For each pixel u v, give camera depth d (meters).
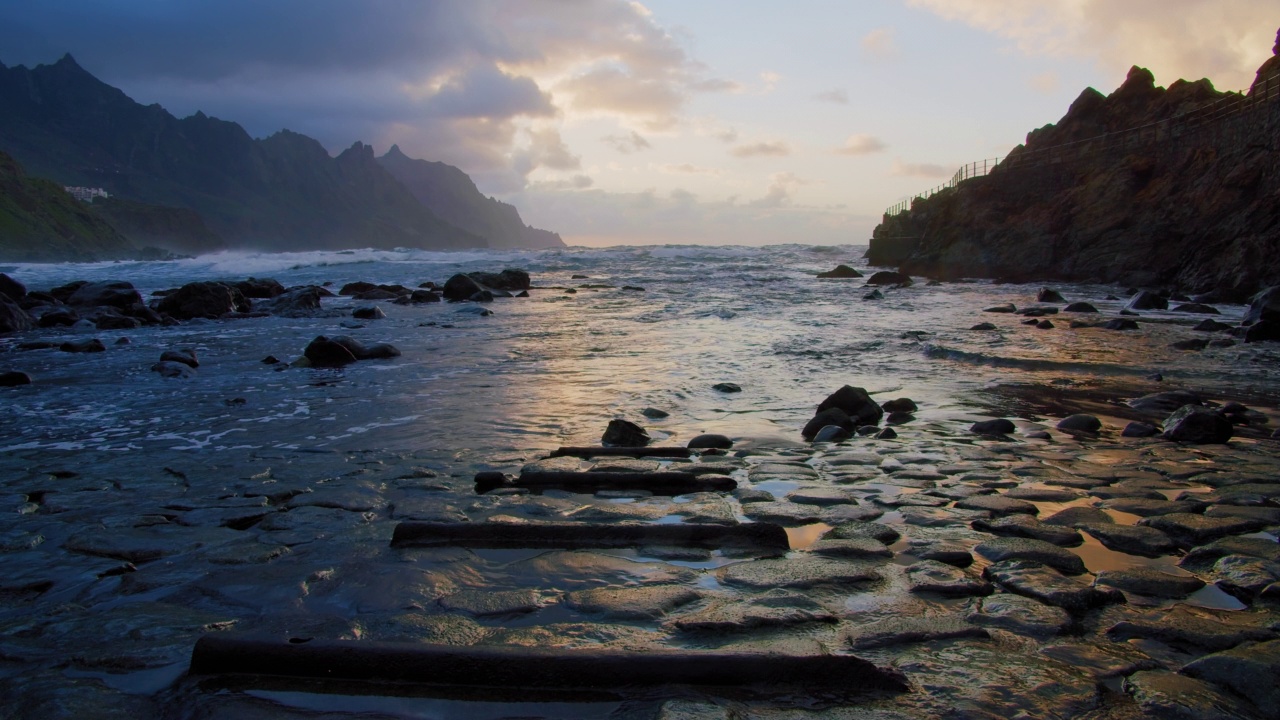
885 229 54.31
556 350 12.51
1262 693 2.42
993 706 2.41
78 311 19.14
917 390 8.99
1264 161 23.83
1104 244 29.77
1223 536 4.02
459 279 24.28
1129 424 6.89
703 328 15.49
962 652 2.79
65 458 6.12
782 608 3.16
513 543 4.03
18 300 20.33
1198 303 19.70
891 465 5.68
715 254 58.81
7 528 4.40
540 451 6.27
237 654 2.70
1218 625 2.96
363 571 3.67
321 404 8.34
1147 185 30.22
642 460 5.87
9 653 2.88
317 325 17.08
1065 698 2.45
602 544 4.00
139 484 5.34
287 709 2.46
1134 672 2.62
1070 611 3.15
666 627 3.03
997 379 9.66
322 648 2.69
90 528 4.37
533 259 50.69
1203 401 8.09
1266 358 10.95
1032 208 34.12
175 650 2.90
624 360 11.39
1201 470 5.46
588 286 28.83
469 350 12.62
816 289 27.30
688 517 4.46
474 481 5.34
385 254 60.62
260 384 9.66
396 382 9.71
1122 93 39.72
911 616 3.10
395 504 4.80
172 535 4.26
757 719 2.34
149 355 12.47
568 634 2.97
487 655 2.63
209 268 42.06
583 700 2.49
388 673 2.62
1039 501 4.75
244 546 4.04
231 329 16.48
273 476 5.51
